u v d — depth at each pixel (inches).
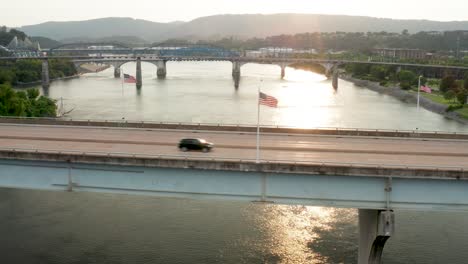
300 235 2529.5
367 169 1737.2
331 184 1791.3
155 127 2738.7
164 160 1827.0
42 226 2628.0
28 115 5103.3
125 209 2881.4
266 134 2593.5
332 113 7381.9
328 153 2162.9
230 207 2918.3
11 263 2203.5
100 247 2380.7
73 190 1941.4
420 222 2679.6
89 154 1872.5
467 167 1894.7
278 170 1775.3
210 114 7076.8
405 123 6619.1
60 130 2689.5
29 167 1957.4
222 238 2485.2
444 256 2290.8
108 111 7199.8
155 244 2413.9
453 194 1760.6
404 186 1771.7
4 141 2365.9
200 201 3024.1
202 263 2222.0
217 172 1834.4
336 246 2404.0
